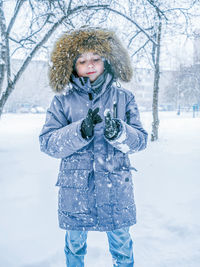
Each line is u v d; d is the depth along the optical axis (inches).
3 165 240.4
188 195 145.7
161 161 245.9
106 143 65.6
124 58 74.3
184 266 83.5
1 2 307.4
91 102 67.7
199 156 261.9
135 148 65.0
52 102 70.5
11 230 110.1
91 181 64.1
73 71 72.7
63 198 65.1
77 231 67.9
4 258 90.0
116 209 63.5
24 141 429.1
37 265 86.4
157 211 125.6
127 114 71.5
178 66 866.1
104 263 87.3
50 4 329.1
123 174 65.6
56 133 63.7
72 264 69.3
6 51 306.0
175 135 449.1
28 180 187.0
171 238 101.3
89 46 68.5
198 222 111.8
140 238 101.9
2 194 156.0
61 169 66.9
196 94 1455.5
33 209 132.2
